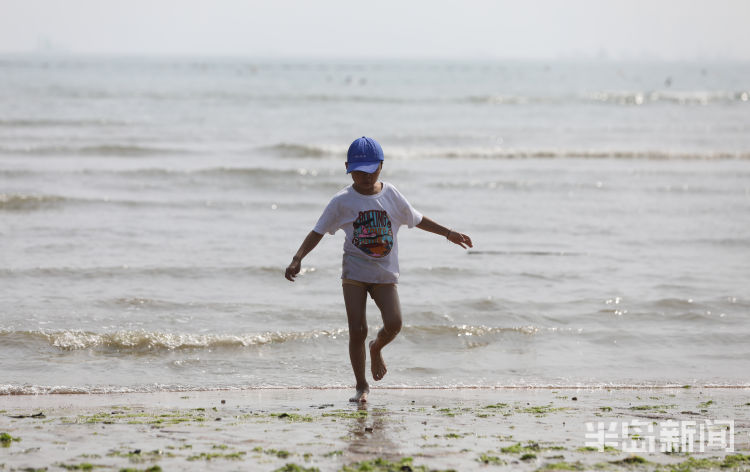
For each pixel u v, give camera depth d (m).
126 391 7.36
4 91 59.97
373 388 7.61
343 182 22.55
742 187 22.73
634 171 25.86
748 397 7.22
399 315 6.36
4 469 4.39
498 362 8.65
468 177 23.94
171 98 55.78
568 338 9.58
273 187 21.84
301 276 12.26
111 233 15.18
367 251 6.27
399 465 4.50
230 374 8.08
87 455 4.72
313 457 4.72
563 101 65.19
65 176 22.27
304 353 8.87
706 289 11.83
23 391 7.26
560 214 18.22
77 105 47.62
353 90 77.62
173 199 19.36
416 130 38.12
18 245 13.91
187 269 12.42
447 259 13.62
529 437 5.39
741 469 4.61
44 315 9.87
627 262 13.61
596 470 4.53
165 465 4.50
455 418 6.03
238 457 4.69
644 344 9.38
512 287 11.83
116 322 9.70
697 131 40.38
